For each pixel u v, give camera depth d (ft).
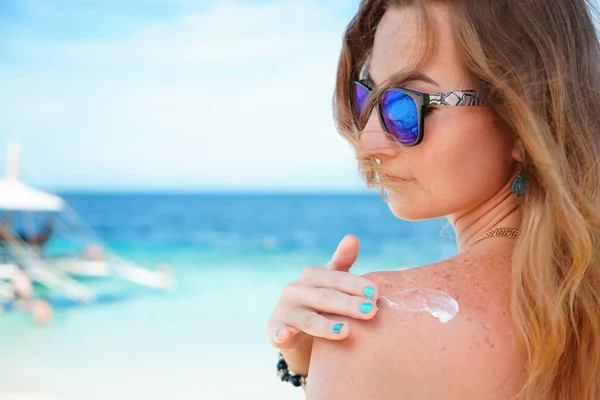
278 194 264.31
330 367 3.20
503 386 3.19
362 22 4.28
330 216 165.99
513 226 3.64
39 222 99.40
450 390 3.11
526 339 3.18
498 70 3.34
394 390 3.09
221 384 30.86
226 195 257.55
